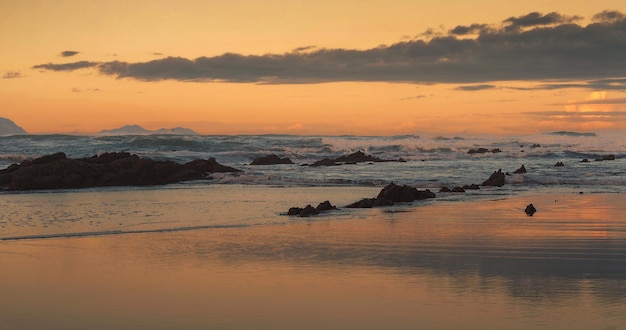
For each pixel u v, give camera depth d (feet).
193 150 203.92
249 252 45.98
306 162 178.70
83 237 53.21
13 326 27.96
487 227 59.00
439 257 43.86
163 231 56.85
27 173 104.53
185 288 34.78
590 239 51.44
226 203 81.76
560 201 83.30
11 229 57.93
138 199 87.10
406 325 27.91
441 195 92.53
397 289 34.47
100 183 110.11
